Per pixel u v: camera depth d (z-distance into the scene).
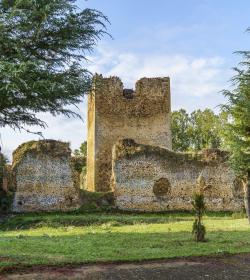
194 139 61.91
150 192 29.45
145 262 11.32
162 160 29.92
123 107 36.59
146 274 9.98
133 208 29.02
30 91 10.01
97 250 13.19
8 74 9.20
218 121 58.09
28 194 28.02
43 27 10.30
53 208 28.19
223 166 30.53
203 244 14.38
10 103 10.30
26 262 11.12
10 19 9.75
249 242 14.83
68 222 23.12
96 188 35.25
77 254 12.44
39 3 10.00
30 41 10.45
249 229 19.06
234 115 19.45
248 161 19.70
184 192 29.78
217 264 11.10
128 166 29.52
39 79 10.06
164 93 37.06
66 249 13.35
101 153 35.72
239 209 30.20
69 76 10.60
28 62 9.48
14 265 10.65
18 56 9.98
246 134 19.64
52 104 10.81
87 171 38.81
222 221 23.34
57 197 28.38
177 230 18.95
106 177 35.50
